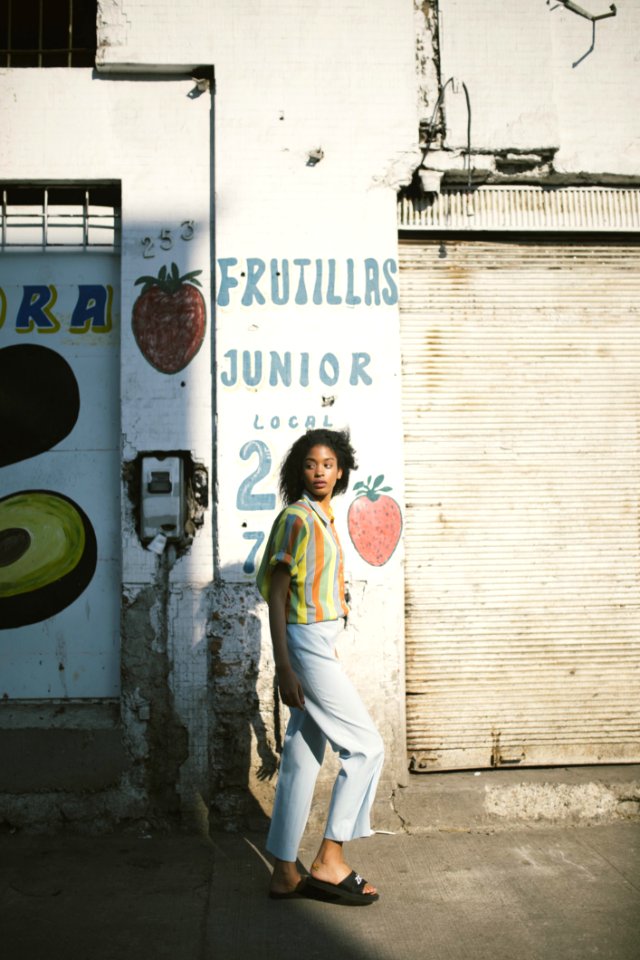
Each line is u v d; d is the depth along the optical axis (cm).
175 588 386
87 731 380
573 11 419
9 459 405
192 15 399
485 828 383
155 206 398
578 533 416
